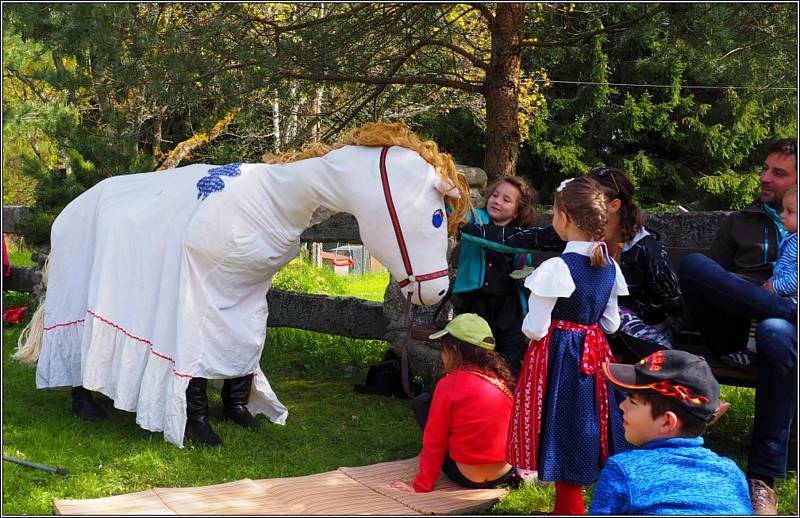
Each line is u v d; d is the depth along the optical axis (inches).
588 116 607.5
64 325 171.6
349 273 634.8
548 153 590.6
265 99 236.1
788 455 142.1
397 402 197.8
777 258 150.2
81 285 170.1
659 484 88.0
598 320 125.5
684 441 92.6
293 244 155.6
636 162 592.7
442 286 140.4
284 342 263.6
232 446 158.1
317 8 251.6
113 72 207.3
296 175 149.7
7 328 280.2
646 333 139.1
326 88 316.8
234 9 209.6
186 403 154.4
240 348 156.9
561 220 126.4
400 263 140.7
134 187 169.6
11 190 523.8
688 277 143.6
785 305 133.7
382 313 222.5
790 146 146.6
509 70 234.8
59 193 284.0
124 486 138.3
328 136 262.4
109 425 170.7
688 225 186.9
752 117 568.4
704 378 94.2
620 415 121.5
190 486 138.6
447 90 326.6
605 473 91.2
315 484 136.5
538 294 120.0
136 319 155.6
